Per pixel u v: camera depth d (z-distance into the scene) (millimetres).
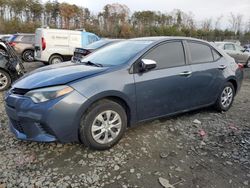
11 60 7145
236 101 6375
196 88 4539
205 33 52875
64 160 3305
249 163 3355
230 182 2957
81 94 3244
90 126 3371
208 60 4836
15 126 3477
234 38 46938
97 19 54969
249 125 4656
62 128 3191
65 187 2807
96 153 3479
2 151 3490
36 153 3455
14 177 2949
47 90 3195
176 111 4352
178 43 4418
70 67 3916
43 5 52688
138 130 4211
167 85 4055
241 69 5582
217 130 4359
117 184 2877
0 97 6320
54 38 11914
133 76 3695
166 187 2840
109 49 4535
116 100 3639
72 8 53219
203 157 3473
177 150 3633
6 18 46844
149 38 4477
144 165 3242
